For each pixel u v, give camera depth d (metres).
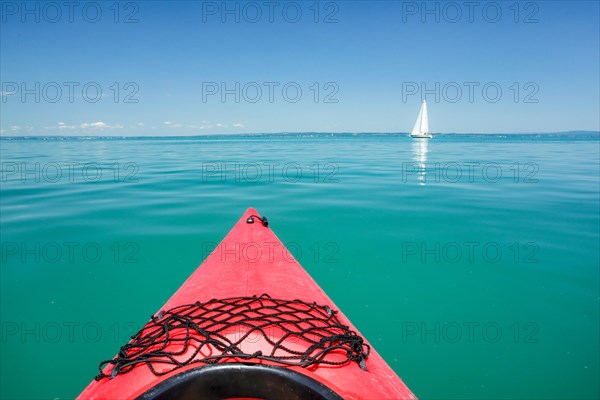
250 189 7.60
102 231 4.94
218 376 1.14
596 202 6.45
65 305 3.31
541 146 25.14
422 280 3.77
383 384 1.34
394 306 3.33
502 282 3.67
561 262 4.03
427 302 3.38
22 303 3.32
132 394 1.15
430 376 2.53
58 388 2.44
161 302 3.39
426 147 22.84
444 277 3.81
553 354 2.69
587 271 3.82
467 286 3.63
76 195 6.85
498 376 2.51
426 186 7.98
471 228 5.10
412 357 2.70
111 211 5.83
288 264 2.43
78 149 19.75
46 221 5.28
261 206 6.23
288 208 6.12
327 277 3.85
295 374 1.16
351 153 16.89
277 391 1.14
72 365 2.64
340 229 5.11
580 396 2.32
